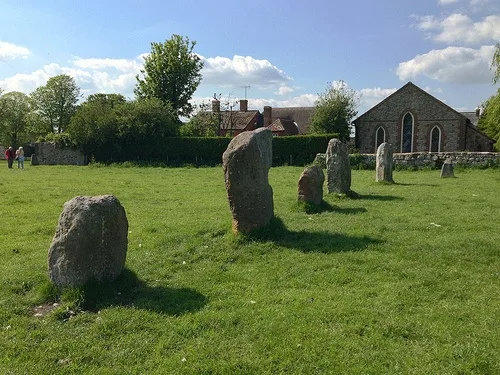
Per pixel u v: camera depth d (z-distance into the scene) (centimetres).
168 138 4222
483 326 522
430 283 668
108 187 2008
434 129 5147
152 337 509
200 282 691
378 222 1081
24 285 665
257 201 897
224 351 476
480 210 1260
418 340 495
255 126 6519
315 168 1273
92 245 621
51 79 7569
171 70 5538
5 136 7875
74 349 483
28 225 1130
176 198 1634
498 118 3316
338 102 5278
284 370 441
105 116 4253
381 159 2019
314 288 663
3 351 478
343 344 484
